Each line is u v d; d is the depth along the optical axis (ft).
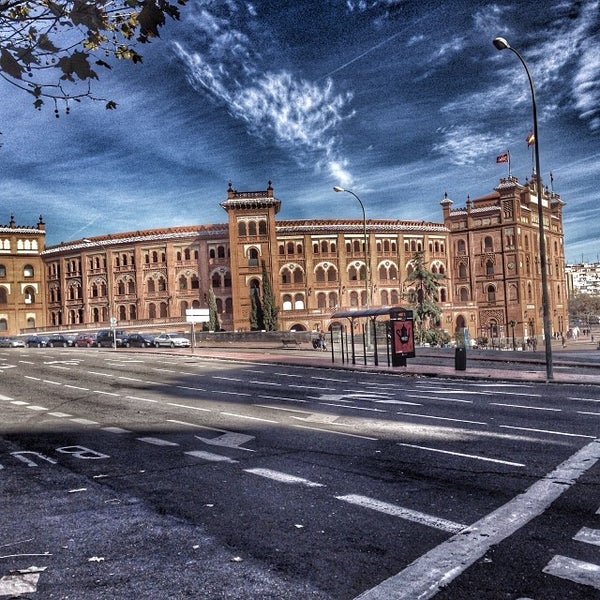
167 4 11.84
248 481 28.60
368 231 271.90
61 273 289.12
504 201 284.82
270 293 226.17
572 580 16.70
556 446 34.45
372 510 23.48
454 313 277.23
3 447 39.70
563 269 338.13
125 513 24.02
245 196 255.91
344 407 54.34
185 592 16.47
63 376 95.09
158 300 266.36
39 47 11.92
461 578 16.97
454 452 33.68
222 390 72.02
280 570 17.84
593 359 96.12
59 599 16.17
